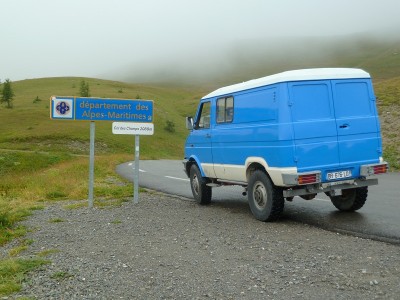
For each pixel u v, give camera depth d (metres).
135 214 10.73
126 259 6.92
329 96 8.65
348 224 8.60
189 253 7.05
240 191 14.34
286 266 6.15
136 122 12.58
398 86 45.28
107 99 12.17
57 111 11.76
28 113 117.00
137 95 158.62
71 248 7.81
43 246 8.16
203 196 11.73
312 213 9.88
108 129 103.56
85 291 5.57
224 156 10.43
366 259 6.30
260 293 5.21
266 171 8.96
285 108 8.34
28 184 18.59
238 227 8.73
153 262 6.68
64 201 13.91
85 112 11.98
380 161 9.07
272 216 8.96
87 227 9.49
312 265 6.12
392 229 8.05
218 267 6.27
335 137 8.62
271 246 7.21
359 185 8.87
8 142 92.38
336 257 6.44
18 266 6.62
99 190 15.37
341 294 5.07
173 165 33.34
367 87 9.02
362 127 8.88
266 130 8.75
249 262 6.43
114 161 37.09
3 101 127.38
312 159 8.43
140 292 5.45
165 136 110.25
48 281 6.00
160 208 11.49
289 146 8.29
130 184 17.80
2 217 10.28
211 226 8.96
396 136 26.38
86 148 89.38
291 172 8.29
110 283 5.82
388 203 10.95
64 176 20.70
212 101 10.96
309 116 8.48
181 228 8.91
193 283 5.67
